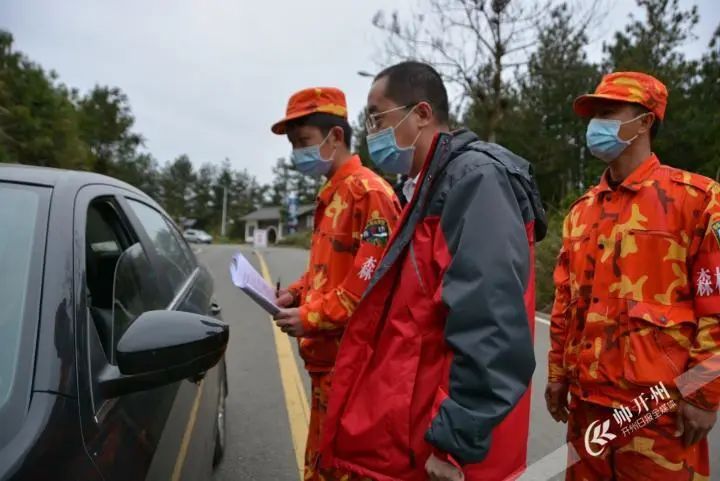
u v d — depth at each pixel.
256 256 20.64
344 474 2.05
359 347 1.66
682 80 18.47
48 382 1.33
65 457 1.23
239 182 83.12
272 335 6.35
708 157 16.84
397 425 1.50
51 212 1.73
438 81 1.74
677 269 1.86
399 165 1.78
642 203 1.94
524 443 1.52
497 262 1.35
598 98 2.05
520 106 19.67
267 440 3.54
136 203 2.77
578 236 2.17
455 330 1.35
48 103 17.52
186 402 2.09
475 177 1.44
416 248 1.54
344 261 2.21
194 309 2.65
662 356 1.83
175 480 1.72
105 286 1.86
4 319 1.43
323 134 2.34
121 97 37.62
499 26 14.73
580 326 2.12
